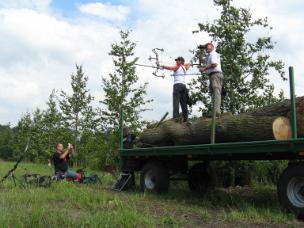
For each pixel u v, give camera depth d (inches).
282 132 347.3
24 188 442.9
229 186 550.3
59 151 549.0
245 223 295.7
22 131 1382.9
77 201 365.4
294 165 322.7
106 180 595.8
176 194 454.0
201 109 569.0
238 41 548.7
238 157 402.3
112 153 747.4
